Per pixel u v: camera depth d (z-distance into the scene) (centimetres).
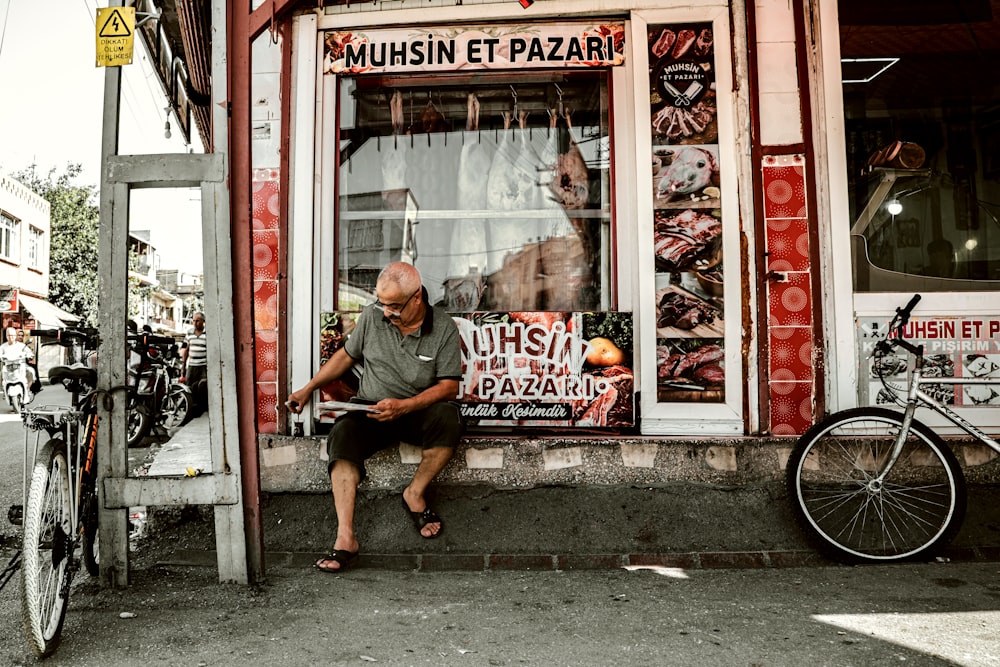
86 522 294
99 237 287
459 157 425
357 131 421
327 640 249
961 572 319
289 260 397
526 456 374
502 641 249
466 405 393
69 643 247
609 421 391
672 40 398
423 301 348
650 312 392
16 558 274
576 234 418
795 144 390
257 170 398
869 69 417
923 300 392
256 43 401
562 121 421
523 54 403
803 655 236
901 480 369
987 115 420
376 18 403
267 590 298
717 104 396
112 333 288
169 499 294
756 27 394
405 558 342
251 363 300
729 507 364
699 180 396
